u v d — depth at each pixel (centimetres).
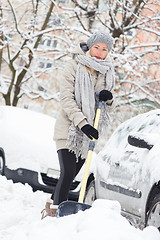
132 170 514
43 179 886
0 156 934
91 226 331
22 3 1955
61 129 485
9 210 545
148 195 462
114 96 506
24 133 932
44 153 891
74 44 1781
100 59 493
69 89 482
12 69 1945
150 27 1812
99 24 2028
